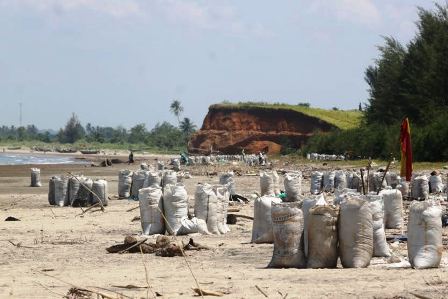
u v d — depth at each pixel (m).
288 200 44.16
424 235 18.19
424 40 107.81
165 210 27.45
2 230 30.00
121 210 39.28
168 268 19.16
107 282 16.83
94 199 42.47
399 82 108.75
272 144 194.50
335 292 14.77
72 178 43.12
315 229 18.39
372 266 18.47
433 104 99.94
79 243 25.27
